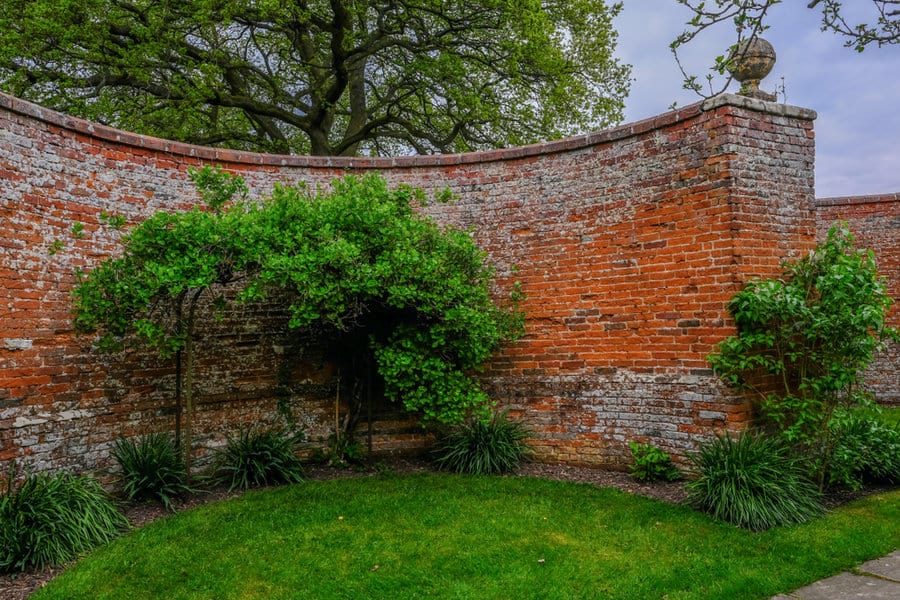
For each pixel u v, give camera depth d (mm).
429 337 6453
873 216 11211
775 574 4086
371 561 4391
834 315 5188
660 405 6293
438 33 12555
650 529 4895
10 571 4199
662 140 6324
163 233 5352
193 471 6605
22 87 11203
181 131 13008
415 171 7656
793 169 6133
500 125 14094
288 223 5871
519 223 7266
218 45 12539
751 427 5828
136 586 4047
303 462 7199
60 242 5605
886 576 4051
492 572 4207
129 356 6199
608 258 6688
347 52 12344
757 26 3658
